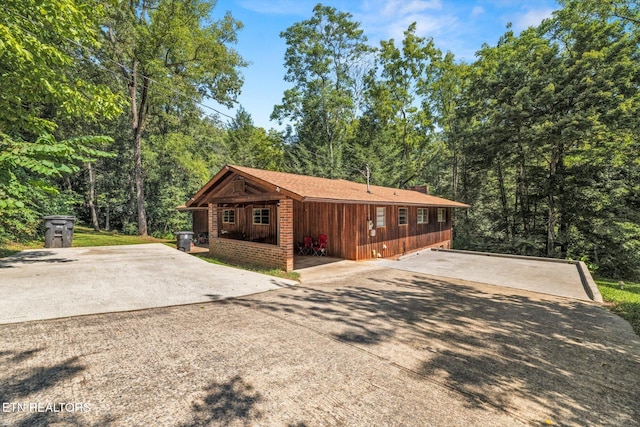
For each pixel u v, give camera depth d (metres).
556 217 16.66
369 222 11.41
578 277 8.30
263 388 2.68
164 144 20.67
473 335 4.14
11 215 11.14
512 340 4.00
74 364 2.94
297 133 30.73
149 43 16.75
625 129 13.97
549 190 16.09
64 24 6.79
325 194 8.62
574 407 2.56
